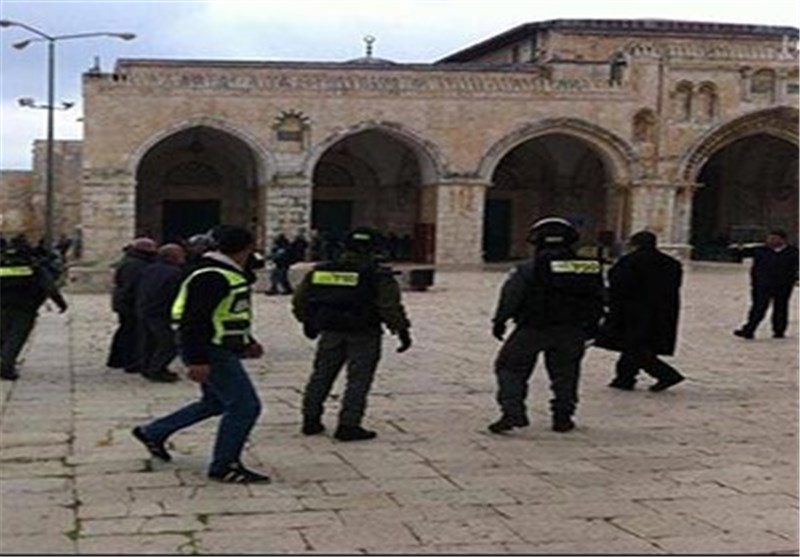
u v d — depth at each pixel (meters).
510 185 53.97
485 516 7.56
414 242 49.62
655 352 13.20
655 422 11.27
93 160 43.69
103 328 20.58
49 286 13.92
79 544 6.80
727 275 41.41
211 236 9.08
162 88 43.97
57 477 8.50
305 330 10.42
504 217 54.09
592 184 53.44
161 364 13.61
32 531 7.06
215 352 8.34
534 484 8.49
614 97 47.31
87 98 43.50
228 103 44.69
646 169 47.81
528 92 46.78
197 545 6.80
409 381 13.98
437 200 46.62
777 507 7.89
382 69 45.84
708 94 48.19
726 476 8.83
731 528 7.34
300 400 12.38
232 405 8.37
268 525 7.25
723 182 55.72
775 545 6.97
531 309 10.41
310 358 16.25
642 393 13.25
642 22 53.22
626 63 47.62
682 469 9.07
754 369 15.62
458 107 46.41
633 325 13.20
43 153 60.12
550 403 11.77
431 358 16.50
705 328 21.95
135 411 11.51
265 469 8.86
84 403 12.01
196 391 12.88
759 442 10.26
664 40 52.81
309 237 44.78
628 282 13.12
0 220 52.38
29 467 8.83
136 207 49.22
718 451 9.81
